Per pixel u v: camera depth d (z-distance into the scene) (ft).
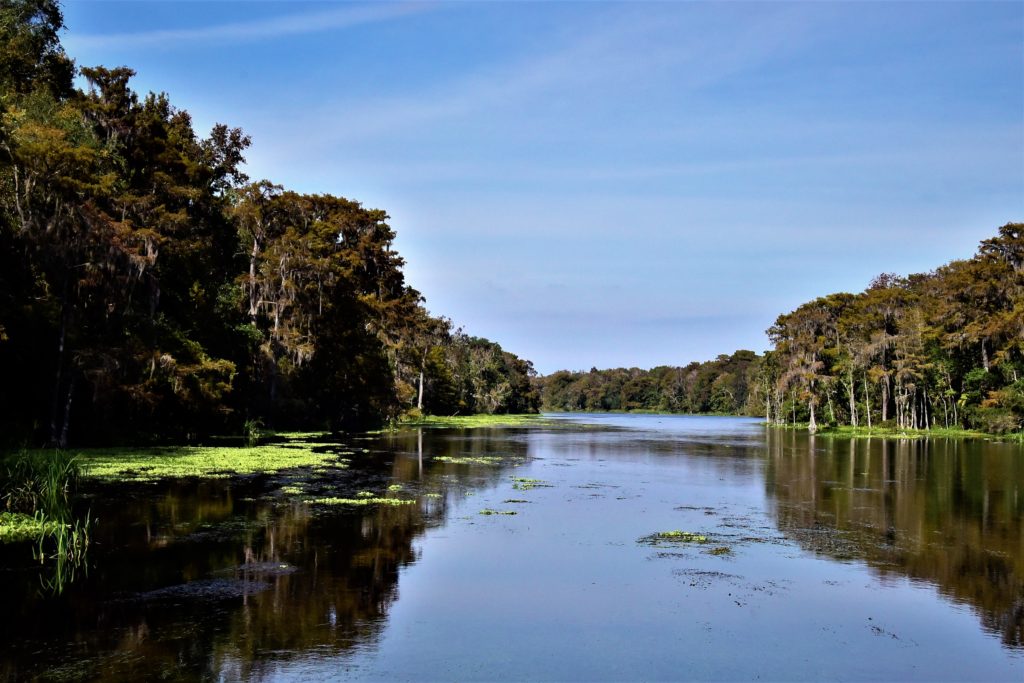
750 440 190.80
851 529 60.34
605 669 30.45
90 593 38.83
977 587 43.16
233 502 67.31
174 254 122.11
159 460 96.84
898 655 32.55
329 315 176.45
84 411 108.58
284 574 43.57
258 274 161.79
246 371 149.89
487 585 42.22
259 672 29.19
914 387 229.25
